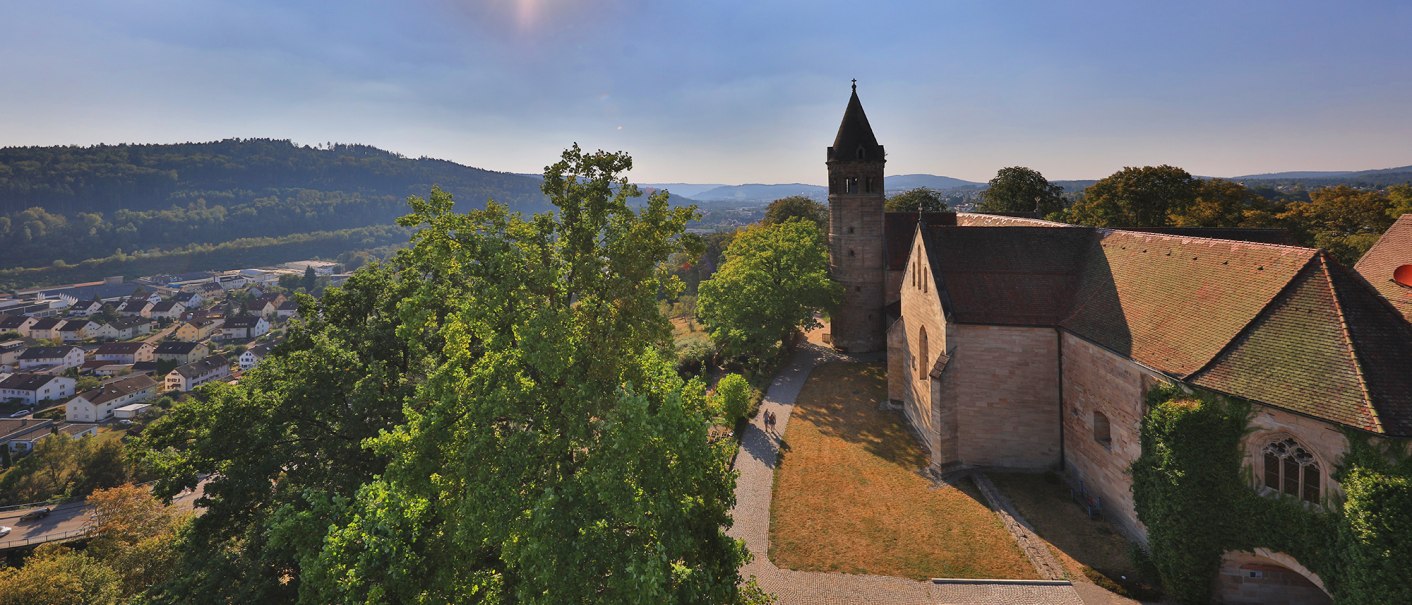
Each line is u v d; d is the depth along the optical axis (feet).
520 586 52.95
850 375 183.52
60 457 249.55
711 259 457.27
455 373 61.62
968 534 93.71
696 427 57.36
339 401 95.81
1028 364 108.37
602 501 52.47
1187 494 71.41
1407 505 54.13
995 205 337.52
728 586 56.24
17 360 496.23
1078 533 90.17
